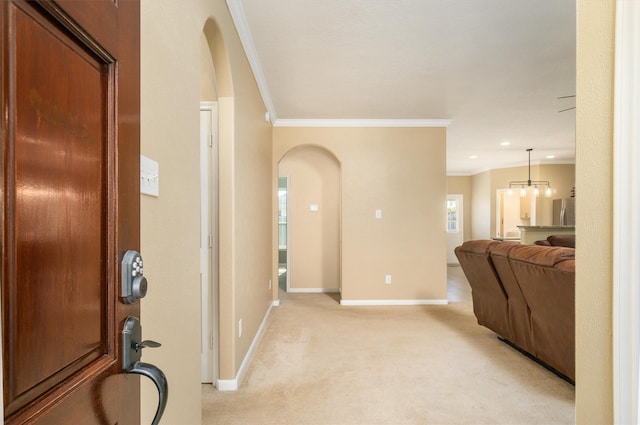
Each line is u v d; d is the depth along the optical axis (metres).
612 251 0.72
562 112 4.10
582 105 0.81
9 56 0.38
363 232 4.46
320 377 2.33
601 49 0.75
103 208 0.57
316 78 3.13
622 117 0.66
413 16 2.18
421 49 2.60
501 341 3.04
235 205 2.21
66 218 0.48
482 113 4.15
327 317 3.83
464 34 2.39
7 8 0.38
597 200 0.77
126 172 0.63
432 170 4.47
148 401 1.00
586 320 0.80
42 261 0.44
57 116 0.46
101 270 0.57
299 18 2.20
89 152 0.54
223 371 2.18
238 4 2.03
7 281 0.38
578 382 0.83
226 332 2.18
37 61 0.42
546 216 7.30
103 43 0.56
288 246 5.32
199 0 1.43
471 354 2.73
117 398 0.60
